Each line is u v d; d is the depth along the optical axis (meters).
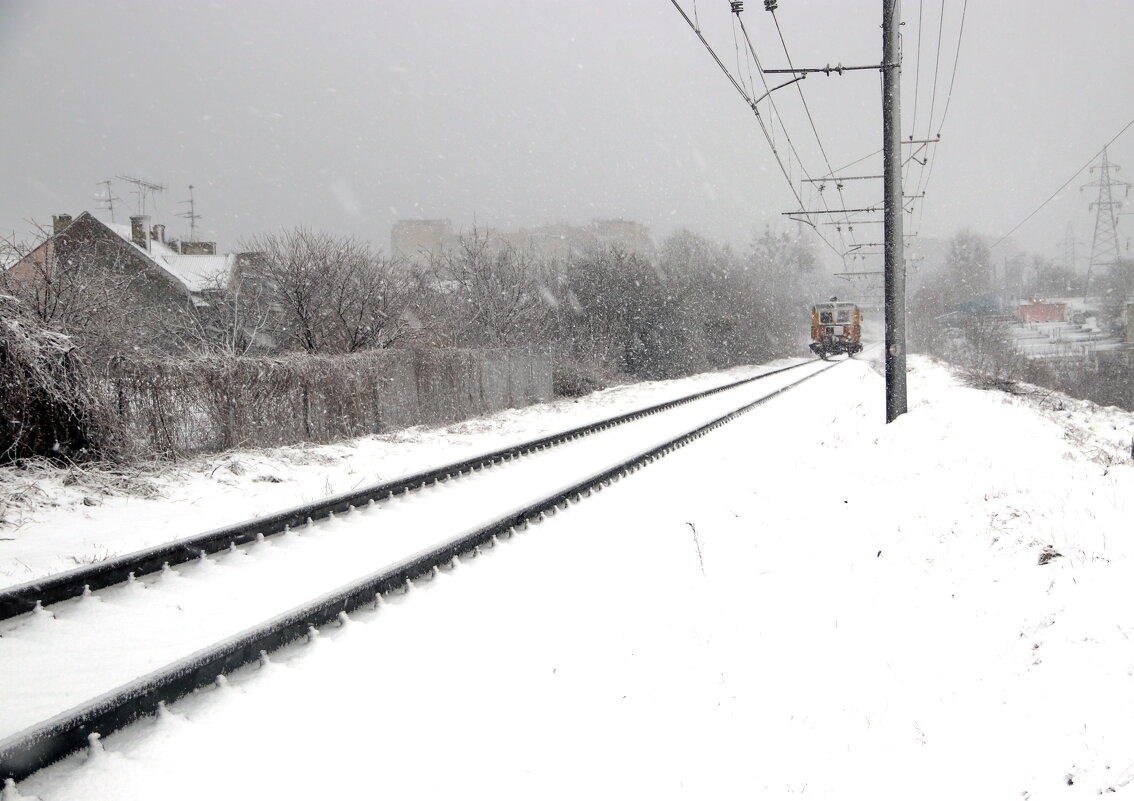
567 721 4.65
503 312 35.81
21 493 9.92
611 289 47.94
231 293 26.05
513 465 14.05
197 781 3.87
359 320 24.92
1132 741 3.52
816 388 33.66
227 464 13.29
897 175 16.42
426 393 23.05
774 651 5.55
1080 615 4.64
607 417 22.64
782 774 4.13
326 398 18.00
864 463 11.79
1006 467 9.07
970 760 3.91
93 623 5.96
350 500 9.88
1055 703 4.03
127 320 15.31
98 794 3.73
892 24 16.14
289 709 4.59
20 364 11.30
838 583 6.65
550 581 7.16
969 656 4.88
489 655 5.48
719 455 15.43
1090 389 51.41
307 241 24.72
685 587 7.10
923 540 7.11
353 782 3.91
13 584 6.71
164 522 9.44
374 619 5.99
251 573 7.30
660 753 4.35
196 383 14.41
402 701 4.77
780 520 9.22
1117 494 7.04
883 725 4.45
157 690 4.45
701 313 55.94
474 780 4.00
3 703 4.65
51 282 13.43
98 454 12.11
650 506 10.62
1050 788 3.49
